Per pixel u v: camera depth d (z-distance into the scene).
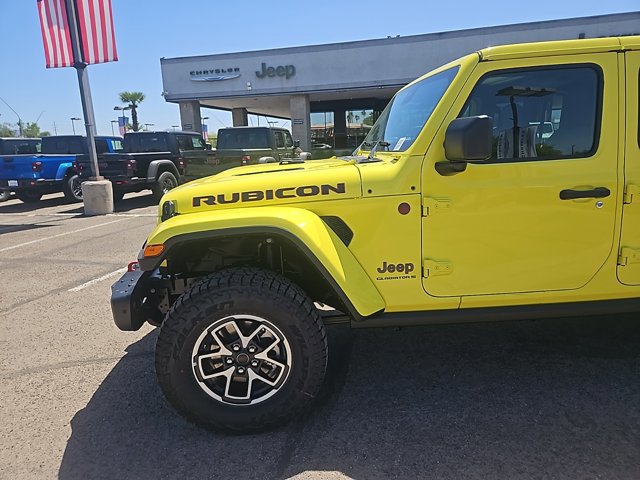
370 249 2.65
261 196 2.65
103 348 3.88
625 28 16.98
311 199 2.62
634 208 2.62
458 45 19.08
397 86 20.25
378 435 2.61
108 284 5.62
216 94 22.02
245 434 2.65
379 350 3.60
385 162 2.77
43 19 10.54
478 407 2.83
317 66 20.81
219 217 2.51
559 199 2.60
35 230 9.45
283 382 2.58
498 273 2.67
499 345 3.59
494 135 2.61
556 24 17.62
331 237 2.57
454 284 2.68
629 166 2.61
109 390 3.22
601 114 2.58
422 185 2.58
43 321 4.51
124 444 2.63
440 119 2.58
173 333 2.50
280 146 13.28
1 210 12.91
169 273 2.96
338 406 2.90
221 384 2.64
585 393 2.92
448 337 3.75
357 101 25.64
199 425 2.62
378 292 2.68
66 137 14.59
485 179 2.58
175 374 2.53
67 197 13.48
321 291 3.07
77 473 2.42
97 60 10.69
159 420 2.85
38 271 6.28
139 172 12.15
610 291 2.73
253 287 2.51
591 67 2.58
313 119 26.38
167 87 22.41
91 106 11.07
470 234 2.63
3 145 15.12
